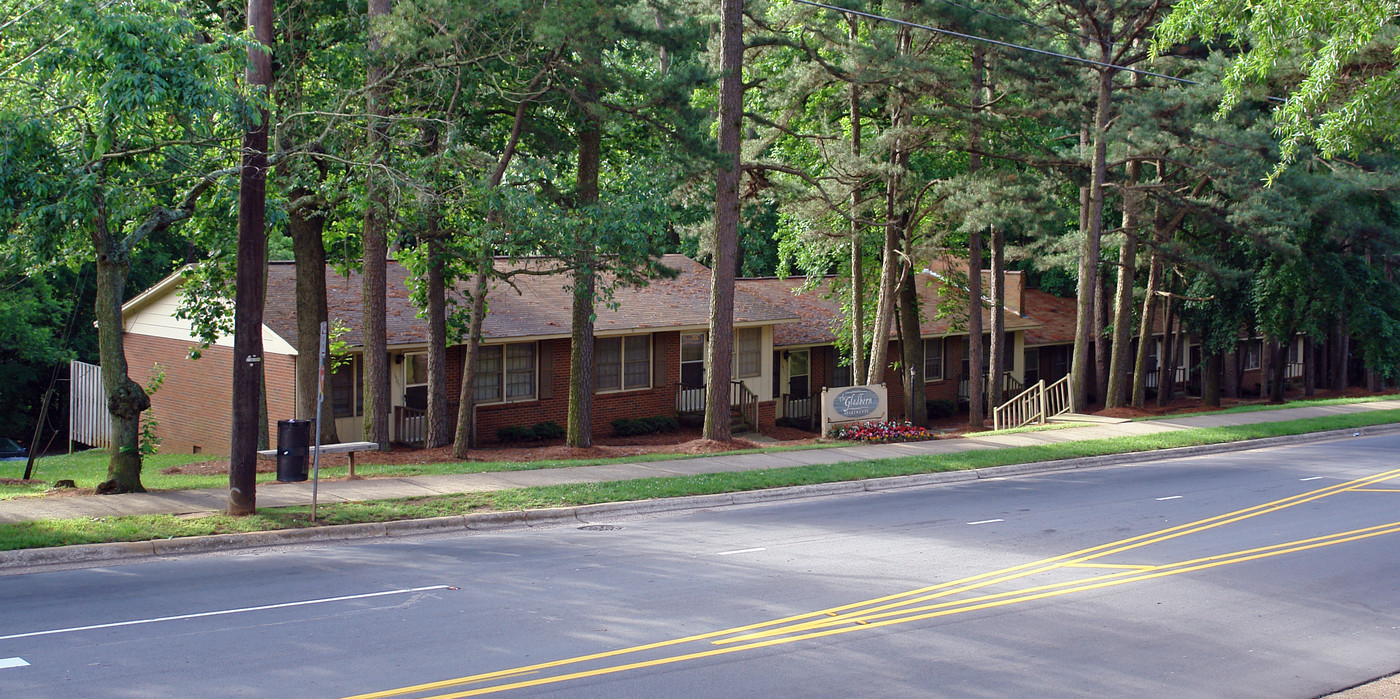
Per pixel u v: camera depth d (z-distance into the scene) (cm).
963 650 862
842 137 2727
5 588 1016
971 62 2844
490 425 2561
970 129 2506
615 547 1255
